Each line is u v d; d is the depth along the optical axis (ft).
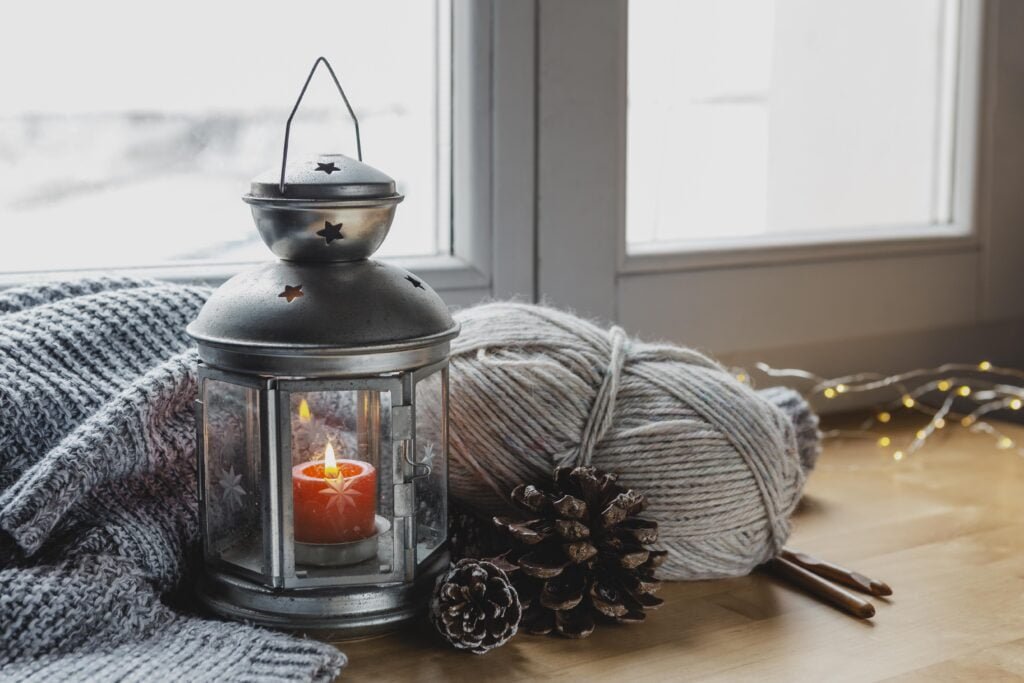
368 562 2.50
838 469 3.87
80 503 2.57
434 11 3.76
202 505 2.54
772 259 4.32
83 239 3.39
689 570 2.83
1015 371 5.06
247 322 2.30
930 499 3.55
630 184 4.15
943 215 4.93
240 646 2.33
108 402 2.63
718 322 4.25
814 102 4.55
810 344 4.55
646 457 2.70
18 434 2.57
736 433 2.74
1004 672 2.41
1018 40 4.85
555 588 2.56
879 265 4.63
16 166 3.28
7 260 3.30
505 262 3.79
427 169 3.82
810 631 2.61
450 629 2.43
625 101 3.94
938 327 4.85
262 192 2.33
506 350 2.78
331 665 2.30
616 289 4.01
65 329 2.72
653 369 2.82
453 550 2.87
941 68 4.87
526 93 3.75
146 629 2.39
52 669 2.21
